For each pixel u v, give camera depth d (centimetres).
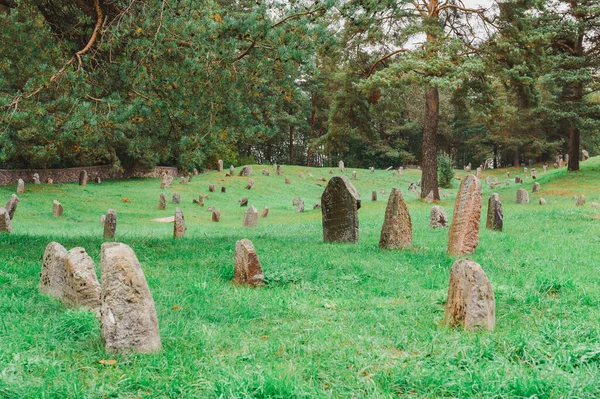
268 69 1666
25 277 1046
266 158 9950
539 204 3406
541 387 482
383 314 791
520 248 1471
